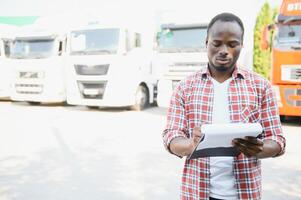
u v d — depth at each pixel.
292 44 8.27
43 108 12.75
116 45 10.82
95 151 6.37
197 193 1.78
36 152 6.31
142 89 12.10
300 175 4.98
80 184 4.66
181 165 5.50
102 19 11.27
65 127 8.74
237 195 1.75
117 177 4.93
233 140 1.53
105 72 10.86
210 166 1.77
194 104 1.80
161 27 10.20
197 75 1.85
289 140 7.27
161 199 4.14
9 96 13.30
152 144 6.89
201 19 9.81
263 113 1.78
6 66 13.16
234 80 1.78
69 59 11.32
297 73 8.24
